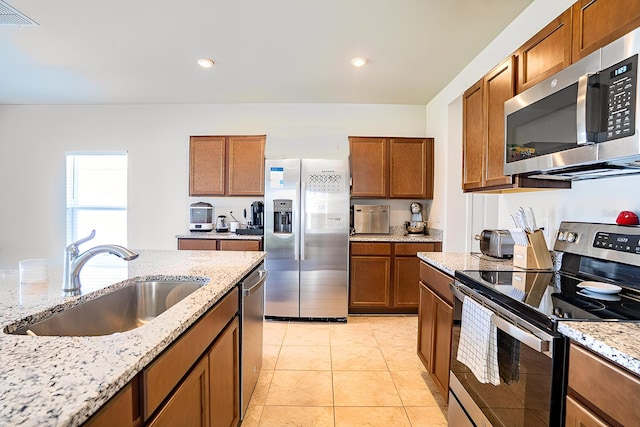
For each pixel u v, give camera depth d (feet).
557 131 4.43
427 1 6.61
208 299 3.93
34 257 13.92
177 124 13.64
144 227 13.79
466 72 9.70
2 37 8.13
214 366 4.23
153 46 8.61
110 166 13.84
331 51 8.80
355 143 12.30
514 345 3.84
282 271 11.13
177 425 3.10
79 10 6.99
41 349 2.51
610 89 3.59
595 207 5.23
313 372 7.65
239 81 11.00
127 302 4.94
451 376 5.52
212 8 6.91
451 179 11.14
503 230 6.91
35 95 12.57
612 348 2.57
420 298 7.50
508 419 3.93
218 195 12.69
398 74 10.30
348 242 11.08
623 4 3.74
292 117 13.47
